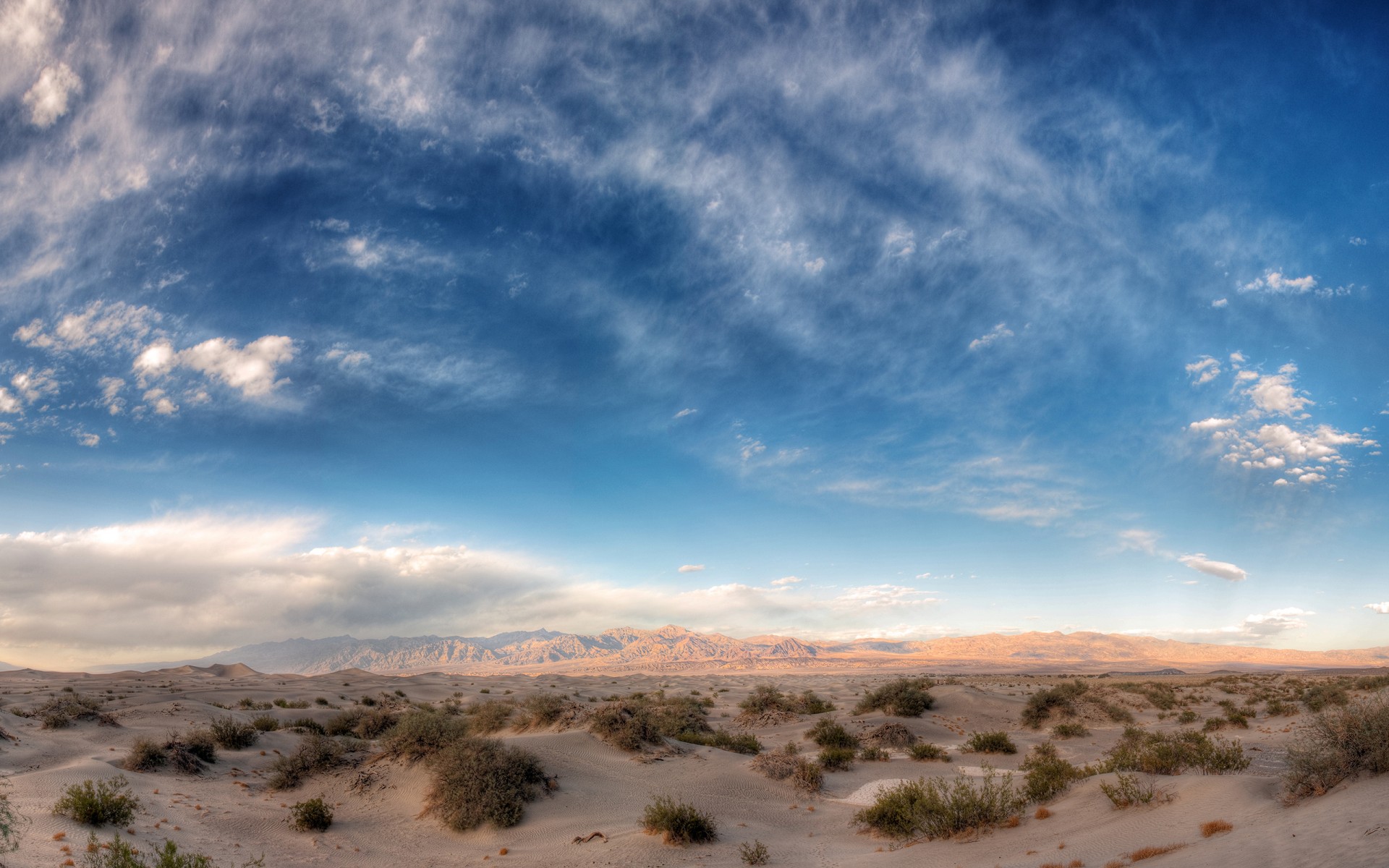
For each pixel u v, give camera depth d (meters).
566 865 15.47
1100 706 43.44
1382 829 9.59
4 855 12.27
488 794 18.73
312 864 15.08
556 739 26.47
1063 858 12.72
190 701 42.47
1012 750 32.16
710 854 16.31
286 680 85.94
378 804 20.00
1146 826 13.76
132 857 12.30
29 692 56.91
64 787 17.55
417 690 72.31
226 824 17.25
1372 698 13.77
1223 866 10.16
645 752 26.95
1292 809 12.38
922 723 40.78
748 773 25.73
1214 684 60.56
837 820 20.42
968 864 13.78
